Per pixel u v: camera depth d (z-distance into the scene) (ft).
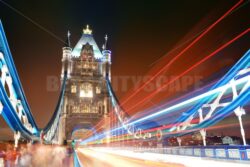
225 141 181.98
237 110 91.71
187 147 88.53
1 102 72.08
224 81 108.78
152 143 206.08
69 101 291.99
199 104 134.62
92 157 90.63
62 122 278.26
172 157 83.41
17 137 87.81
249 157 56.90
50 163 55.62
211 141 185.47
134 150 160.97
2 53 75.87
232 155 63.05
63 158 61.46
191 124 148.05
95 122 285.64
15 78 89.61
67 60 316.81
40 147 56.80
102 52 340.39
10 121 85.20
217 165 56.75
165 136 190.29
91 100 295.89
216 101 119.34
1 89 68.59
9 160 46.98
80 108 290.15
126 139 262.67
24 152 49.83
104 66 321.52
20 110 101.50
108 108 294.66
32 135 114.83
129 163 65.77
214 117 112.88
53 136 229.86
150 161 71.51
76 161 61.67
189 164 61.87
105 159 79.66
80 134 303.68
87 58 323.37
